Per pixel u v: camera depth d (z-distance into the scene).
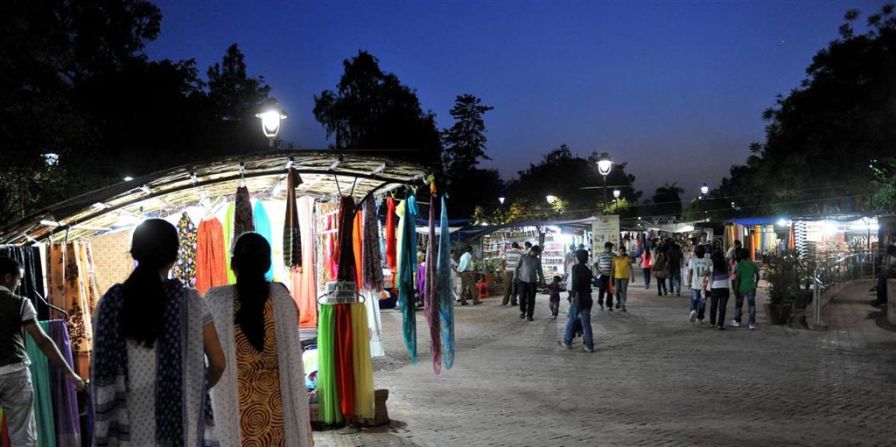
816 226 32.53
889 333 14.12
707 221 44.34
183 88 32.03
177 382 3.64
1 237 6.83
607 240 24.56
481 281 25.45
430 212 8.16
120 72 28.28
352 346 7.67
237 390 4.50
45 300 6.60
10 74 16.78
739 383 9.69
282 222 8.99
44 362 6.03
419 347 13.25
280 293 4.67
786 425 7.56
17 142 16.45
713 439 7.06
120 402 3.58
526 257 17.81
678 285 23.89
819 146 25.72
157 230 3.72
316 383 8.09
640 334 14.60
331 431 7.61
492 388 9.62
